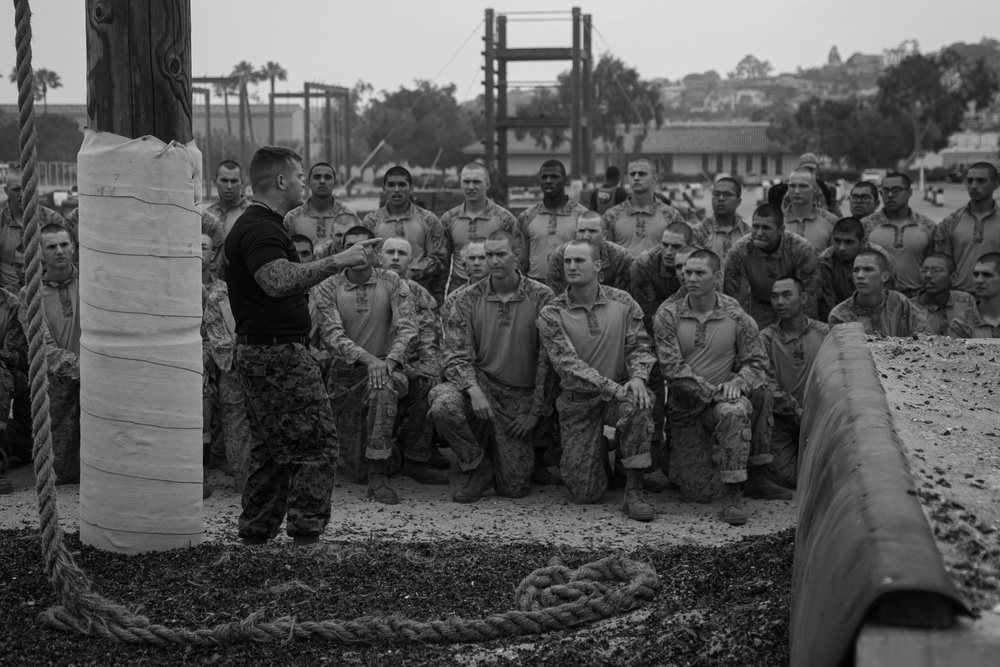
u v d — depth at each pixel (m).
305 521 5.23
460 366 7.77
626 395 7.34
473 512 7.40
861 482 2.80
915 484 2.95
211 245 8.32
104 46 4.84
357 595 4.44
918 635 2.27
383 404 7.54
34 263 4.18
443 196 25.52
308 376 5.21
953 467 3.29
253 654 3.93
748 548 4.90
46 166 47.22
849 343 4.78
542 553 5.19
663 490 8.08
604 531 6.93
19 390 8.10
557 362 7.58
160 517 4.99
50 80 62.75
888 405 3.63
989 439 3.61
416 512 7.33
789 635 3.46
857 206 11.17
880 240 10.48
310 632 4.03
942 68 91.12
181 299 5.00
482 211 10.59
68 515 6.86
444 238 10.59
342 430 8.09
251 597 4.41
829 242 10.33
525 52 25.72
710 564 4.72
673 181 96.19
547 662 3.82
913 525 2.50
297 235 8.38
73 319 8.17
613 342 7.70
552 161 10.69
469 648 3.99
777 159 117.25
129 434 4.94
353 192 57.91
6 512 6.96
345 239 8.05
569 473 7.65
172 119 4.94
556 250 9.42
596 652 3.88
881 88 89.44
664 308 7.84
